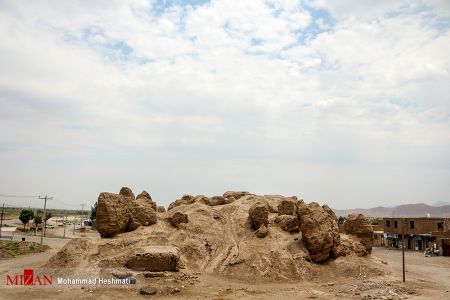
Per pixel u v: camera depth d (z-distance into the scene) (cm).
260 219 4438
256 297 2988
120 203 4222
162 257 3472
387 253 6400
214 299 2916
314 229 3962
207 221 4666
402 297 2922
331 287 3366
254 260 3822
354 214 4684
